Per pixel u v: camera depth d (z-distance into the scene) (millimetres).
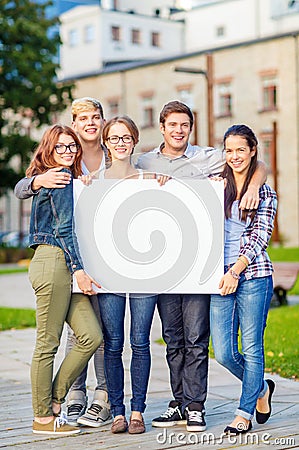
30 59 38281
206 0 61094
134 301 5727
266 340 10094
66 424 5859
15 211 57125
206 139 44594
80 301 5680
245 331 5652
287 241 40875
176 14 61250
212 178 5715
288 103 41125
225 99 43938
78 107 6102
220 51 43812
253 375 5660
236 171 5691
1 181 39094
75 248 5582
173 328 5945
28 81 38750
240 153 5637
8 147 38062
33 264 5629
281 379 7996
